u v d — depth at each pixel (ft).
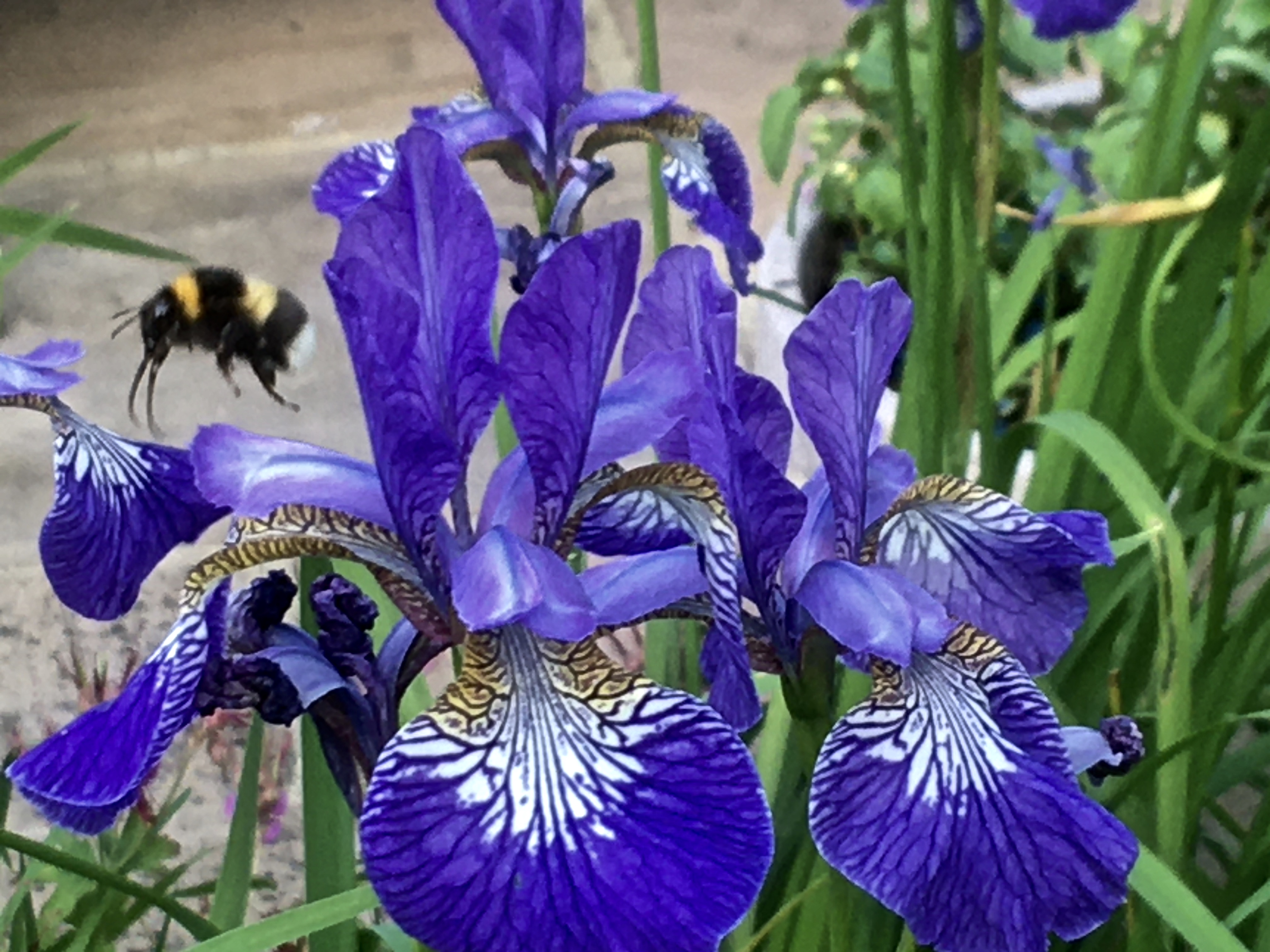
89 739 0.55
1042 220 0.98
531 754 0.50
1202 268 0.86
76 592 0.69
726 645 0.55
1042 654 0.65
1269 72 0.99
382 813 0.48
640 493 0.63
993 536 0.64
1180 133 0.86
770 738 0.87
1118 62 1.54
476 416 0.56
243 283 1.29
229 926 0.78
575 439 0.54
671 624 0.90
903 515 0.65
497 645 0.53
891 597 0.56
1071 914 0.53
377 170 1.00
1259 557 0.99
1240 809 1.16
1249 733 1.11
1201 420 0.95
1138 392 0.92
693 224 1.11
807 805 0.83
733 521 0.56
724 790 0.49
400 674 0.59
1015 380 1.12
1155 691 0.93
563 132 1.02
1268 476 0.90
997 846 0.54
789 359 0.57
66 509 0.68
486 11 0.97
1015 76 1.50
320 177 1.00
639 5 0.99
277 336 1.31
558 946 0.45
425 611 0.57
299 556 0.55
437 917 0.46
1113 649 0.96
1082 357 0.94
